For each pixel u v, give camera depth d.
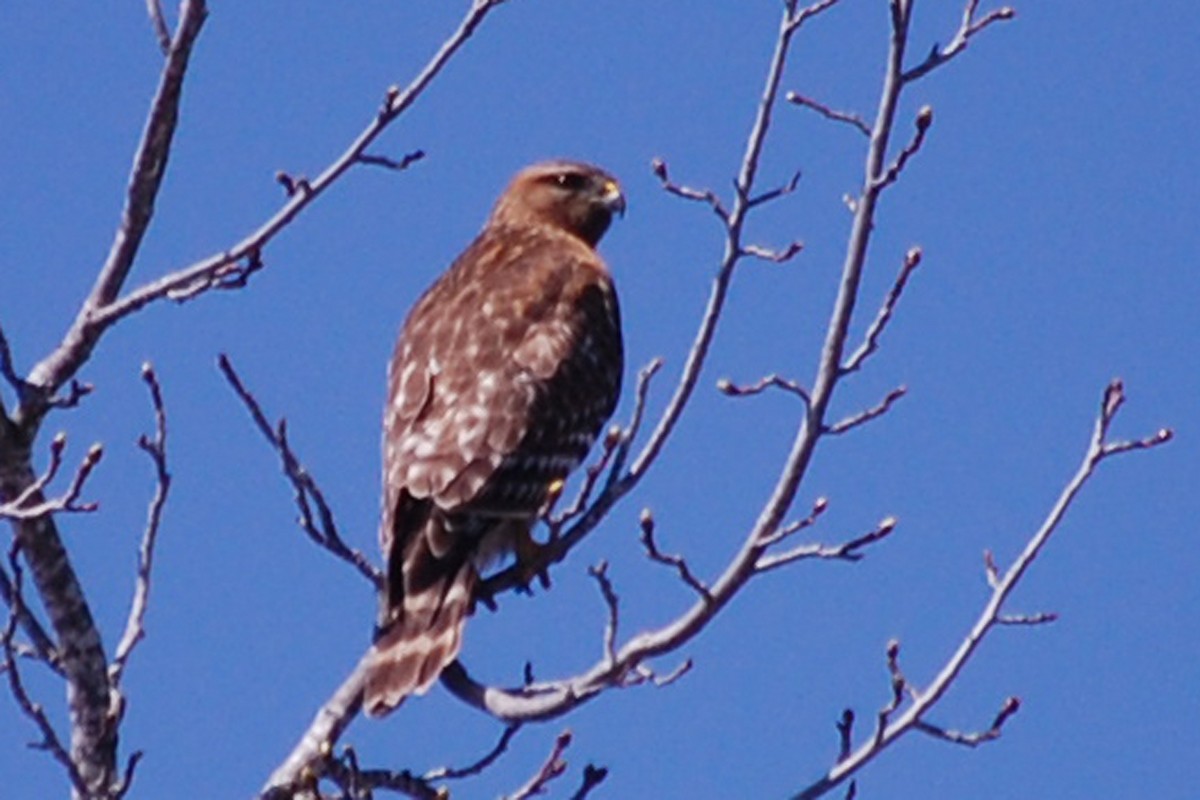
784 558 9.97
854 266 9.70
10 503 9.73
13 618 9.69
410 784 10.62
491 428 12.94
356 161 9.94
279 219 10.08
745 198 9.95
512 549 12.78
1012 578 9.96
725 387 9.78
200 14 9.80
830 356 9.80
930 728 9.84
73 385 10.34
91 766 10.41
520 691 10.91
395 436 13.20
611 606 10.18
